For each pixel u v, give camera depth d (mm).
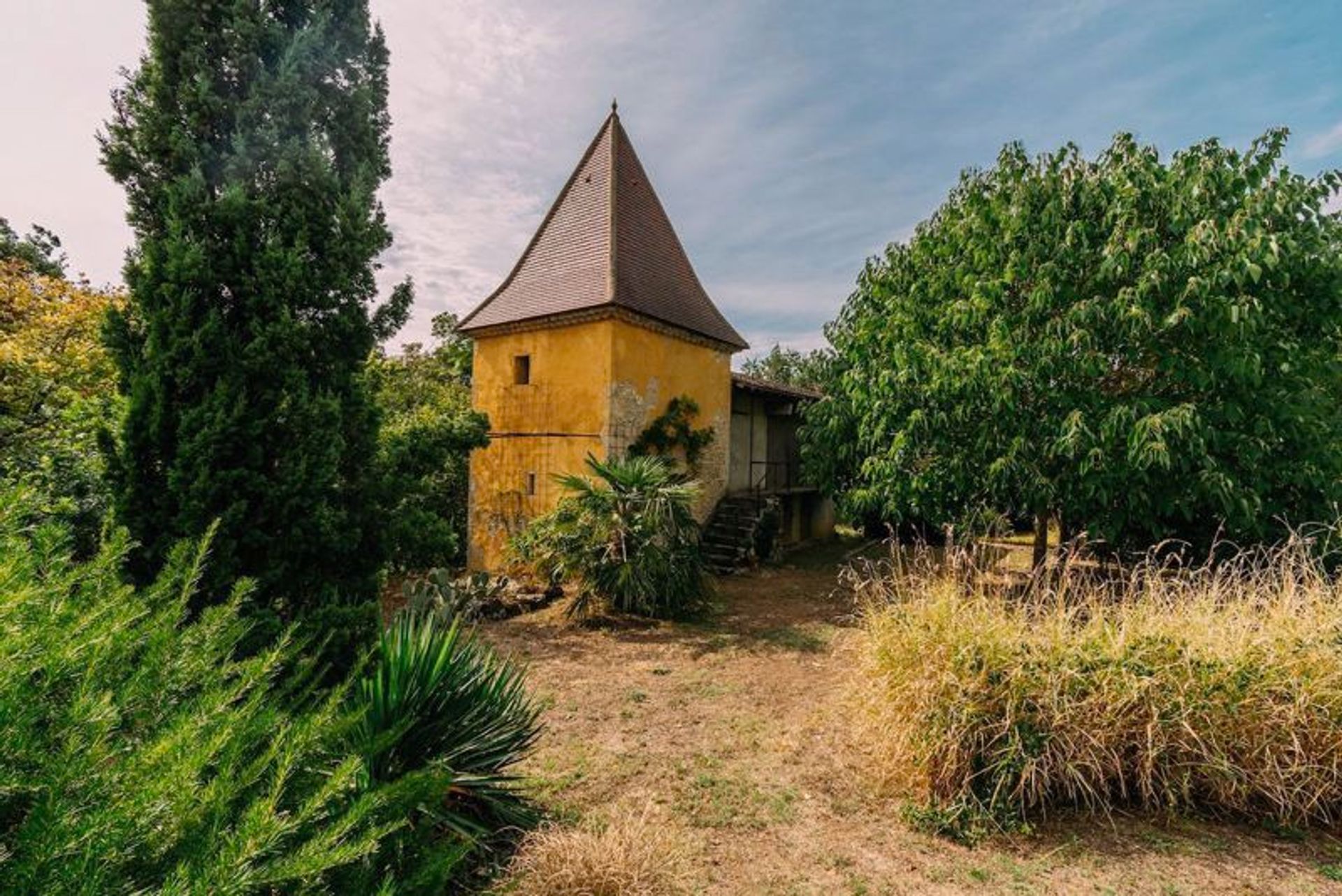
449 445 8883
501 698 3621
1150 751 3498
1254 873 3047
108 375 7934
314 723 1912
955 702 3641
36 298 8438
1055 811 3584
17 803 1351
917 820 3512
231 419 3742
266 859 1604
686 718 5117
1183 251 6324
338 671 3883
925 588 4664
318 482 4000
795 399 16906
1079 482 7109
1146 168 7070
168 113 3975
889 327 9133
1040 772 3500
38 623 1572
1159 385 7195
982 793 3604
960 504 8359
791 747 4547
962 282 7926
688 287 13844
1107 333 6992
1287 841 3311
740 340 14258
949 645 3809
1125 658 3693
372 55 4781
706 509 13242
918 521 13219
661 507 8828
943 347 8289
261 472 3969
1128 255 6562
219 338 3812
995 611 4160
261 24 4148
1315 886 2951
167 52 4023
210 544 3660
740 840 3389
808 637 7688
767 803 3766
